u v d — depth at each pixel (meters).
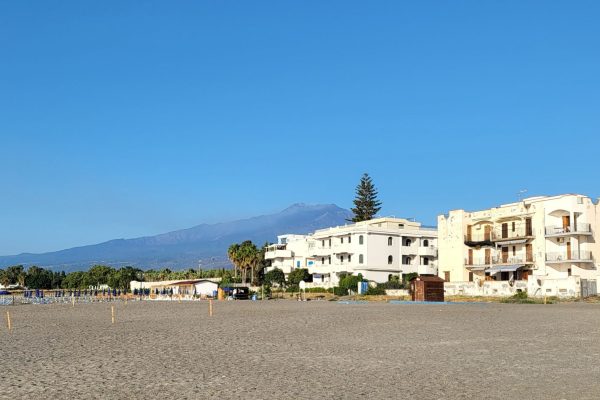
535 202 86.00
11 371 19.42
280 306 62.22
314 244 129.12
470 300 76.56
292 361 21.05
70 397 15.23
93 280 187.00
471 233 95.62
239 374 18.36
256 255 136.62
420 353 22.81
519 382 16.55
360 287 97.75
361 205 154.88
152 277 188.00
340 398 14.73
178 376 18.11
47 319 45.94
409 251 113.12
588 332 29.91
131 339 28.97
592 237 81.69
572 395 14.72
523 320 37.75
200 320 41.50
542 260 84.06
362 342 26.62
